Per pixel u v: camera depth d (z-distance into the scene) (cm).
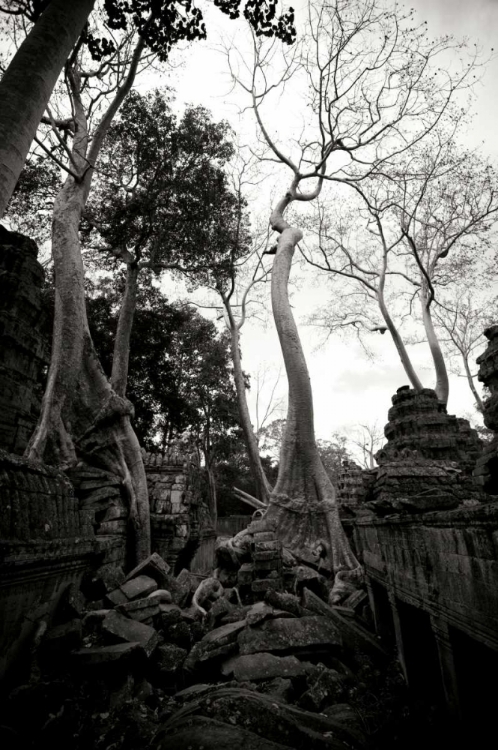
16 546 442
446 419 1120
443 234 2002
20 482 486
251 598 912
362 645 689
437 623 447
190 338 2933
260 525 1226
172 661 591
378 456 1271
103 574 718
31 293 847
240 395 2216
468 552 368
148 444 2291
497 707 414
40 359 889
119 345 1582
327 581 1107
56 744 380
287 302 1524
